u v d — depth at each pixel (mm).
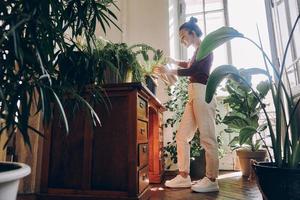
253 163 1095
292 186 879
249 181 2168
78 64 1027
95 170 1321
